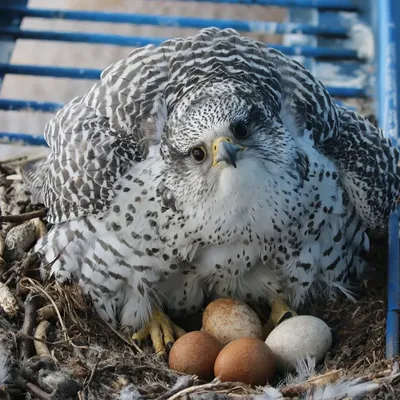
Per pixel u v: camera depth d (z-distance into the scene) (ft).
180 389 20.11
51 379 20.07
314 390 19.60
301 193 22.21
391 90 29.53
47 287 23.66
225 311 22.91
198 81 22.40
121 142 22.56
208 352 21.59
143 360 22.22
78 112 23.44
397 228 25.05
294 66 23.49
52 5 39.93
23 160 30.04
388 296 23.47
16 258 25.17
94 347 22.08
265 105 21.84
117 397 19.97
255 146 21.38
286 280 23.80
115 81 23.40
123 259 22.68
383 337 22.54
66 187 22.79
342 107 24.80
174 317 24.93
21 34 31.81
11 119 37.14
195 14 40.47
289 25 32.30
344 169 23.47
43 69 31.19
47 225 25.75
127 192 22.22
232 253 22.79
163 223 22.16
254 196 21.68
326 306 24.49
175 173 21.70
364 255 26.32
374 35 32.35
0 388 19.93
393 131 28.43
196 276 23.65
